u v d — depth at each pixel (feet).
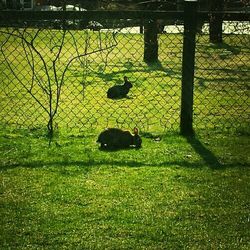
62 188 14.88
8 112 25.49
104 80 35.70
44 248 11.42
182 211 13.37
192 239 11.86
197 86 33.37
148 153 18.15
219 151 18.38
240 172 16.29
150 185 15.11
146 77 37.22
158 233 12.14
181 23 31.24
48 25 20.58
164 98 29.71
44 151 18.33
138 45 49.21
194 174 16.06
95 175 15.94
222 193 14.57
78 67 39.68
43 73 37.91
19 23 20.16
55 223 12.65
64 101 28.58
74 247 11.46
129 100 29.07
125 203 13.82
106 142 18.69
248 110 25.91
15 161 17.20
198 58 44.62
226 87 33.14
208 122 22.94
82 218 12.93
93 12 19.79
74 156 17.76
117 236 11.99
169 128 21.81
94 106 27.30
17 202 13.89
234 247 11.50
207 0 62.90
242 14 20.03
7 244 11.59
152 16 19.65
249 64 41.98
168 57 45.06
